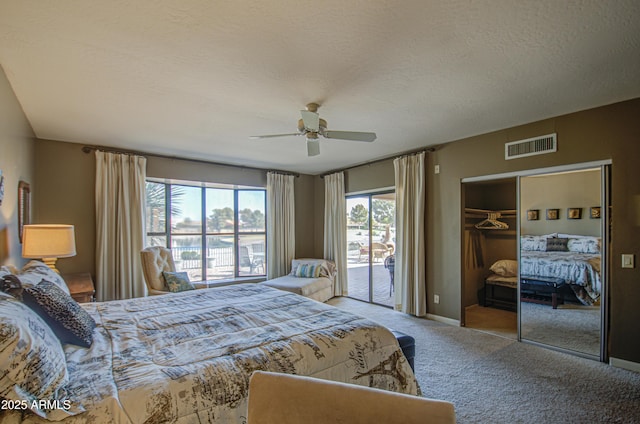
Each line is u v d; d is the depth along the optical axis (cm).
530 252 346
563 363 294
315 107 287
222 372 142
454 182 414
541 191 337
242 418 137
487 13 163
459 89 257
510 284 473
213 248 582
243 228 615
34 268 226
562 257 322
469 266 488
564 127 318
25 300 151
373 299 545
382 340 201
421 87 253
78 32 178
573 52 202
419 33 181
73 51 198
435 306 435
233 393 138
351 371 179
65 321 161
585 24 172
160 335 186
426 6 157
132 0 151
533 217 344
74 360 148
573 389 247
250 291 309
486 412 218
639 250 274
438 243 433
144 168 455
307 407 98
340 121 338
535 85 250
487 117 325
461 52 202
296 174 645
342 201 594
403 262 466
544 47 196
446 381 260
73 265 411
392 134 386
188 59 209
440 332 382
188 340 178
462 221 409
